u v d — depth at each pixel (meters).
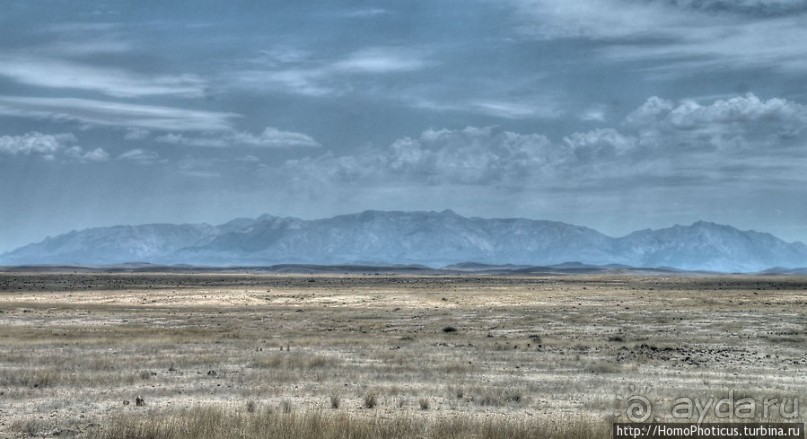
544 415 35.25
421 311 119.56
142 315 112.06
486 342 71.50
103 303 140.00
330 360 55.59
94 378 46.53
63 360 55.75
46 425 32.34
